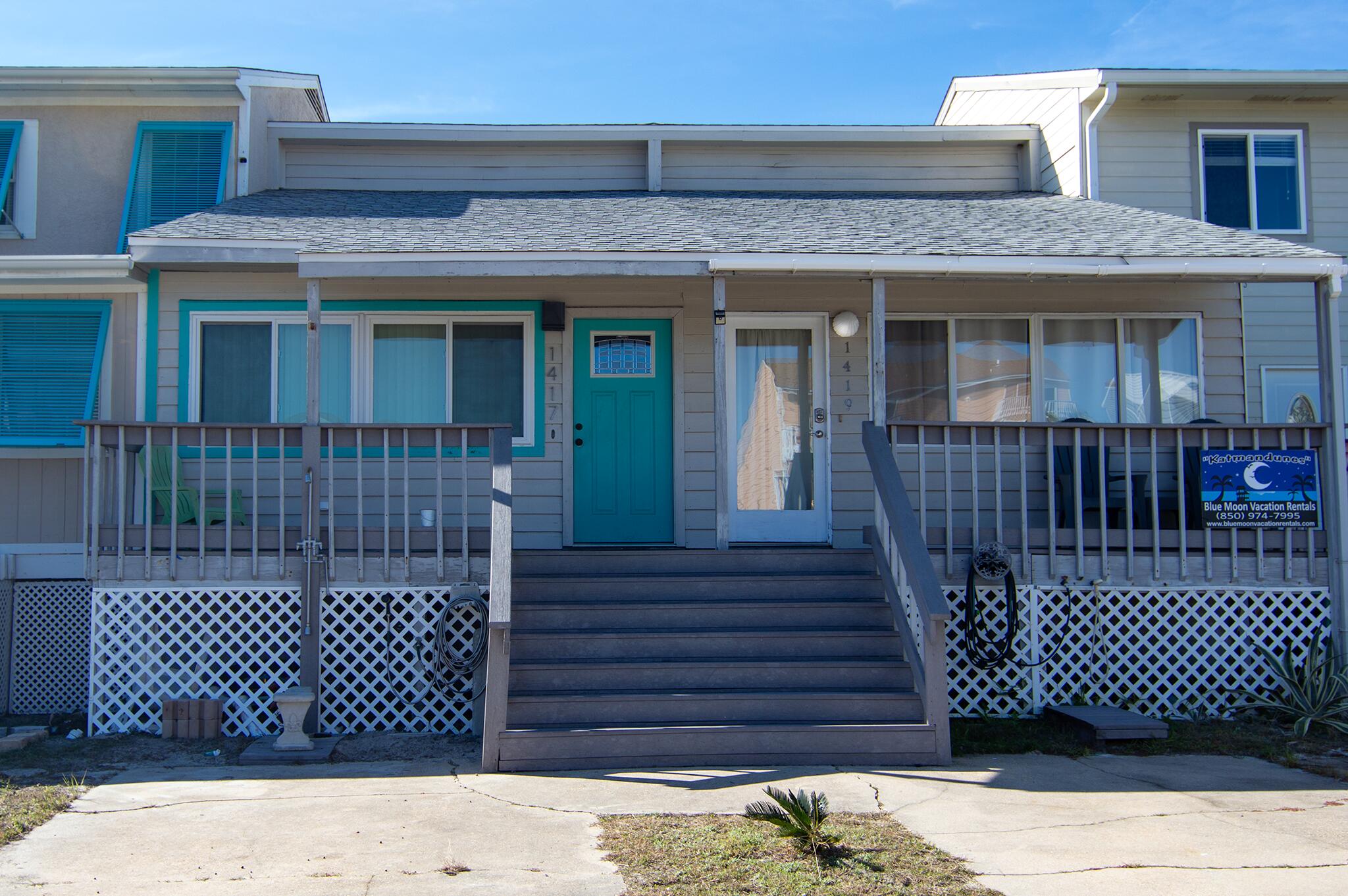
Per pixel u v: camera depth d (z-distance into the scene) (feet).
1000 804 19.01
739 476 33.32
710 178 38.09
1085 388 33.06
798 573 27.68
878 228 30.45
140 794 19.90
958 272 27.12
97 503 25.94
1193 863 15.66
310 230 29.25
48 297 30.89
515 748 21.79
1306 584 27.86
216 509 30.71
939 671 22.71
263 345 31.60
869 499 32.99
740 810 18.38
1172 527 31.22
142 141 34.47
